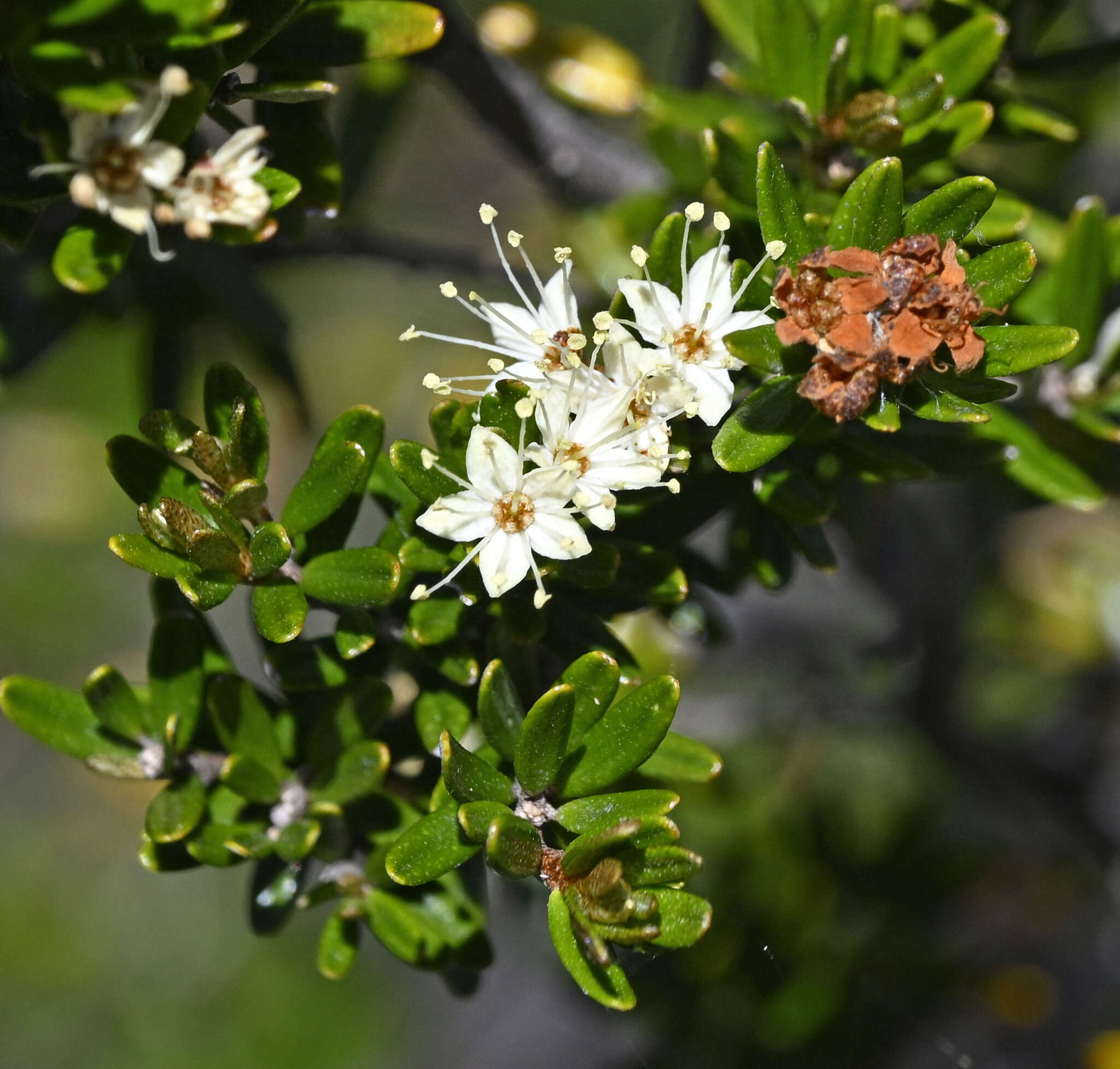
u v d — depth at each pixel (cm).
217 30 22
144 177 22
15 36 22
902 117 24
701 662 37
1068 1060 35
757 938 30
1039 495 26
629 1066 33
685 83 30
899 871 31
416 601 23
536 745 22
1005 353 23
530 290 30
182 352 28
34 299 28
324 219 29
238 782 23
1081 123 33
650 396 23
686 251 24
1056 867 36
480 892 24
